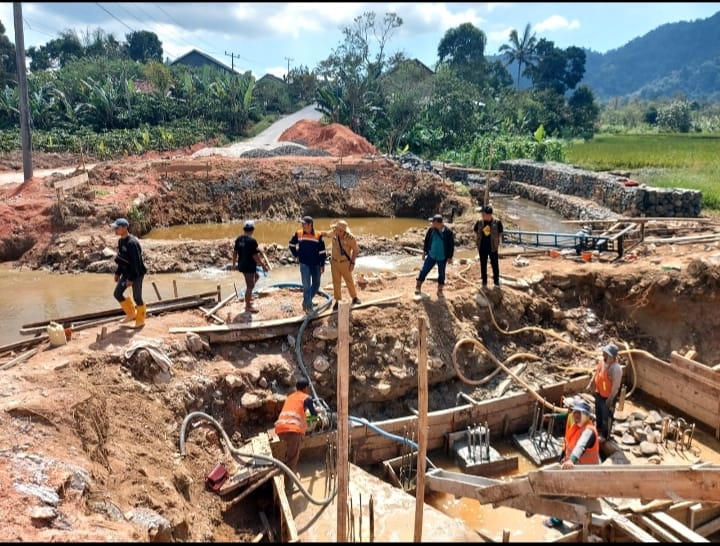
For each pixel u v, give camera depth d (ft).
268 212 81.76
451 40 237.66
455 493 24.21
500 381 34.55
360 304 34.27
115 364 27.04
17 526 16.20
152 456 23.36
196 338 29.91
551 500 21.80
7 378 24.17
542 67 248.11
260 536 23.07
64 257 53.16
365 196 85.40
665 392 34.22
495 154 117.91
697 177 88.38
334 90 148.46
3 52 175.63
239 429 28.25
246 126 159.43
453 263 45.62
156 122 146.20
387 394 31.68
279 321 32.07
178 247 54.60
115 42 242.78
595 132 244.83
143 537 17.92
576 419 23.39
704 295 37.42
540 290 40.24
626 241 48.49
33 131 123.44
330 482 26.22
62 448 20.35
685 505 24.98
